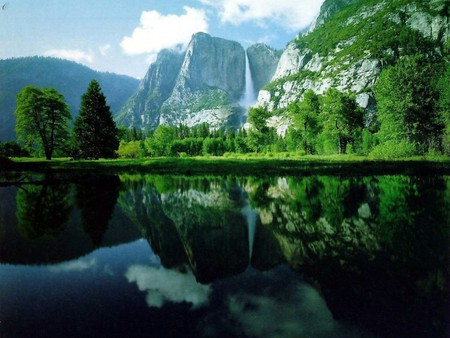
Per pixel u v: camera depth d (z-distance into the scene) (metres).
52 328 5.48
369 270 7.66
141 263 8.60
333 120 58.66
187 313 5.97
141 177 31.62
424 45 141.50
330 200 16.83
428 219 12.07
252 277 7.60
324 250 9.21
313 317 5.76
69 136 52.47
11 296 6.75
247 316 5.79
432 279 7.04
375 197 17.16
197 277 7.69
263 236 10.84
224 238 10.74
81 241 10.62
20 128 47.19
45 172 34.66
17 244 10.24
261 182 25.94
